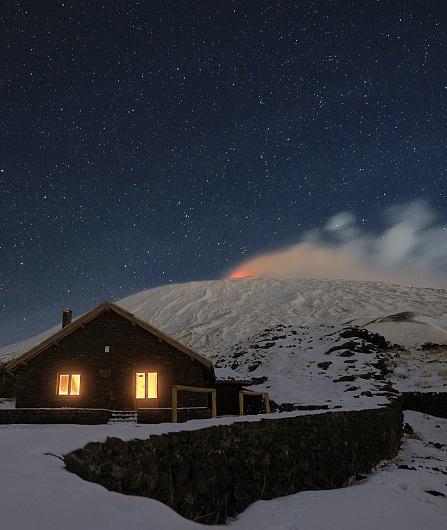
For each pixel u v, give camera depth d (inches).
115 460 193.5
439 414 1057.5
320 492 326.6
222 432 288.2
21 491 126.0
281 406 989.8
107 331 894.4
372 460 544.1
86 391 869.2
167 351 876.0
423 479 420.5
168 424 273.3
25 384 882.1
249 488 292.0
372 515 272.8
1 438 191.0
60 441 184.1
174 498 227.0
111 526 119.0
